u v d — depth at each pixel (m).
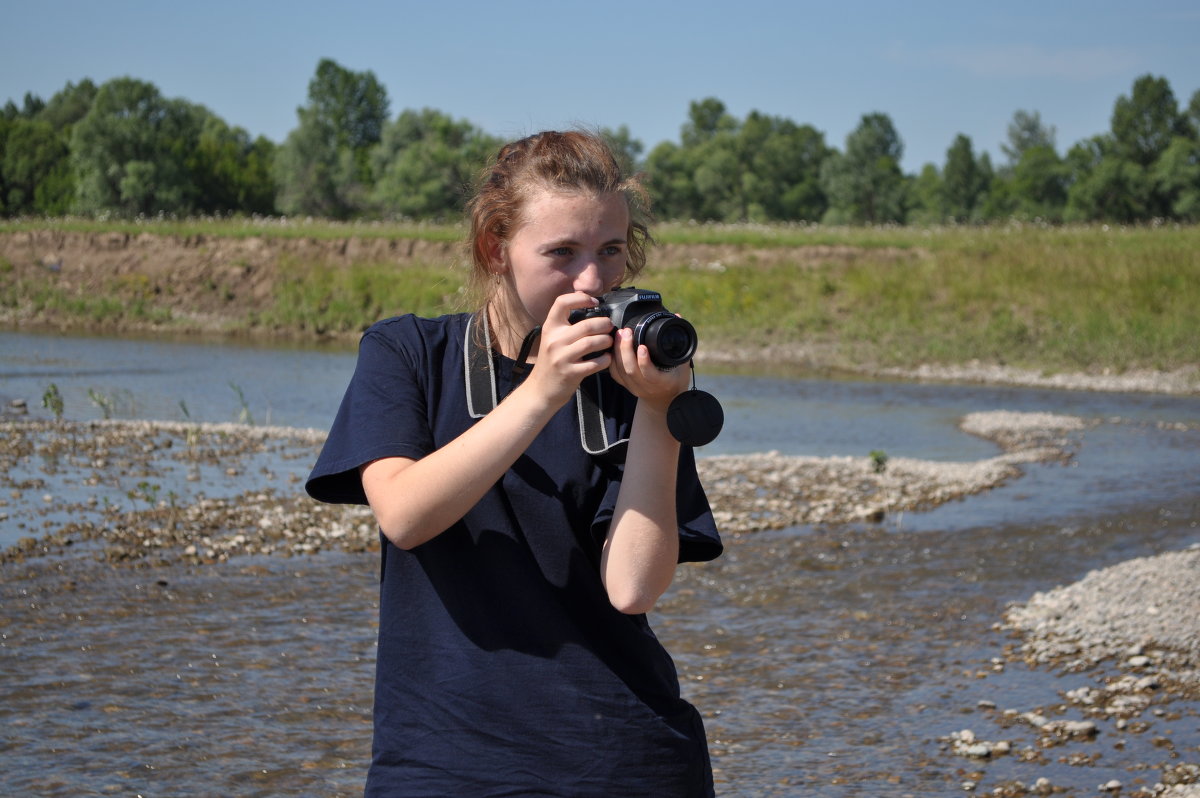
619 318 1.91
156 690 5.78
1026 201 120.81
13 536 8.65
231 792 4.71
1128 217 110.62
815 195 138.38
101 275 32.16
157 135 89.06
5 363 21.30
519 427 1.87
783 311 27.83
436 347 2.15
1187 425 16.88
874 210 129.50
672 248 31.12
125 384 18.88
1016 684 6.10
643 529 1.99
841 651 6.67
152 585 7.58
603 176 2.03
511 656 2.00
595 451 2.07
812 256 30.28
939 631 7.07
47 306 30.42
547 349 1.87
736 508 10.50
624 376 1.93
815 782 4.90
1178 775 4.88
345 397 2.12
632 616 2.07
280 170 105.31
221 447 12.76
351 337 28.97
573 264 2.04
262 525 9.23
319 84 142.75
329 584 7.76
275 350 25.56
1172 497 11.30
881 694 5.96
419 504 1.87
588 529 2.06
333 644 6.55
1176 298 25.72
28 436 12.98
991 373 23.02
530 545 2.04
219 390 18.48
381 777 2.04
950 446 14.80
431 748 2.00
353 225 36.41
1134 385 21.48
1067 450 14.39
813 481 11.83
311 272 31.48
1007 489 11.72
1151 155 118.56
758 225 36.44
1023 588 8.06
